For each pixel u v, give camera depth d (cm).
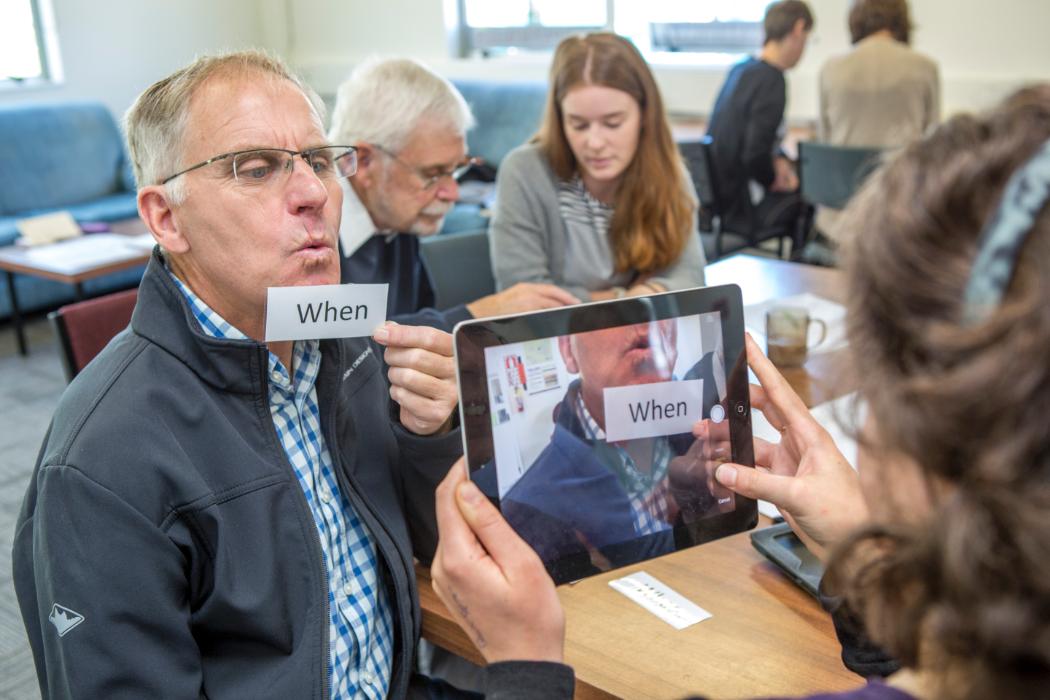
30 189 533
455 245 233
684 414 87
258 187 107
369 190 187
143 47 672
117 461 99
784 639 104
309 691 105
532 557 70
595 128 204
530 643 70
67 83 631
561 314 82
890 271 45
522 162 220
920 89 398
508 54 661
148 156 108
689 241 224
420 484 120
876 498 49
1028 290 40
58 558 97
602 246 222
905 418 43
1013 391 39
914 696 50
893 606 47
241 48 118
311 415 115
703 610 110
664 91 579
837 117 420
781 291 225
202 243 108
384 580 121
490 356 80
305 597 107
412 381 112
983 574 41
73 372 165
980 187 44
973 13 460
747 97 412
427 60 686
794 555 116
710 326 88
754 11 546
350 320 108
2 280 473
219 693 105
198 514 102
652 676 99
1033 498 40
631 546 85
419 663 148
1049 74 444
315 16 738
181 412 103
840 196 356
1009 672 42
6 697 212
